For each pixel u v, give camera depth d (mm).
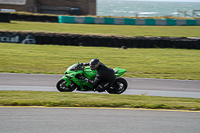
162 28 110625
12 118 19016
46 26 100375
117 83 31469
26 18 116812
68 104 22719
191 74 45750
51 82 36062
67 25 108000
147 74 44312
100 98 25750
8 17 102562
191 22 124250
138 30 102250
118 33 92062
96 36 73688
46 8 189250
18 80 36094
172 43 76688
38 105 22375
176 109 23203
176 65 53188
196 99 28781
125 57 59750
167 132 17797
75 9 190125
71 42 72875
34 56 55344
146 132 17609
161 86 36812
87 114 20562
